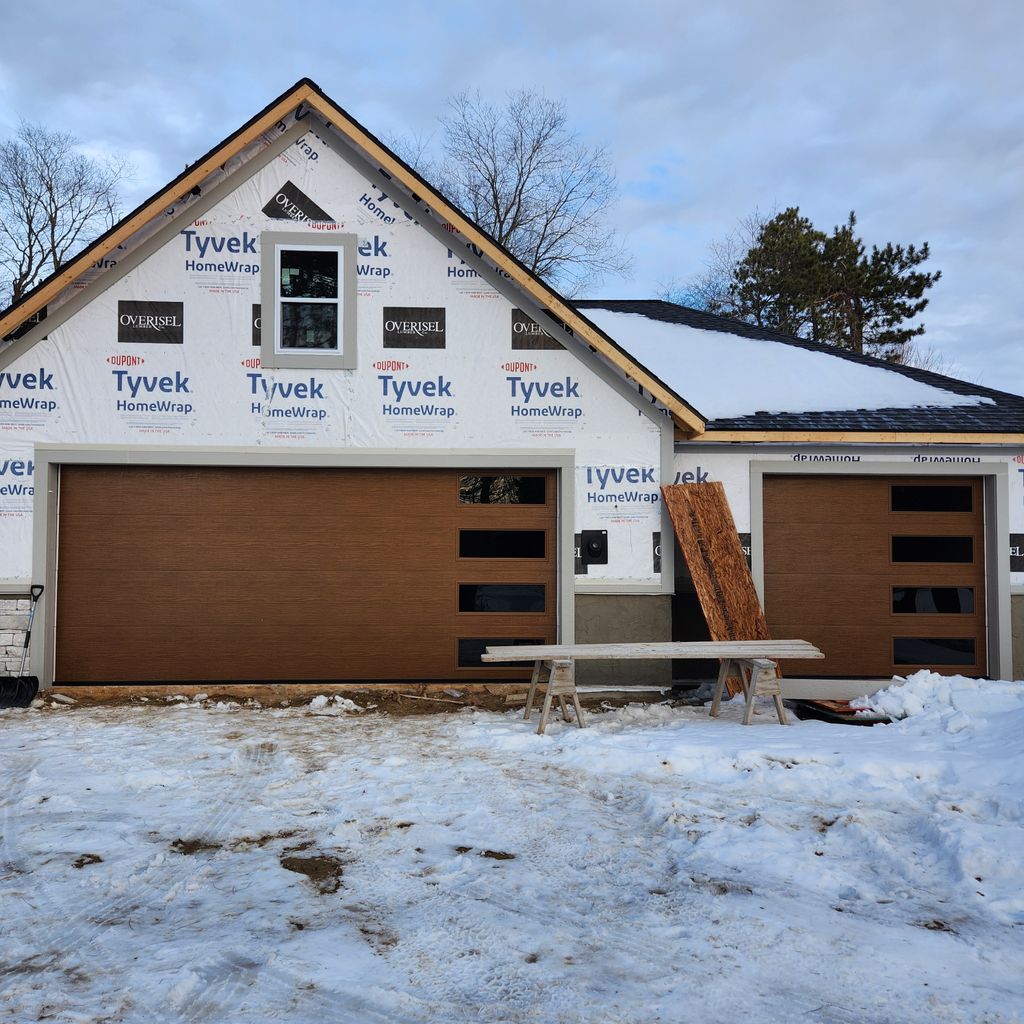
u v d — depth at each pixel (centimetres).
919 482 1038
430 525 991
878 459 1020
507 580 994
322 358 966
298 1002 322
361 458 969
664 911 403
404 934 377
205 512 970
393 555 987
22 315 909
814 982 340
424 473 991
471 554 993
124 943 369
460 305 979
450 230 977
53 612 945
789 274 3250
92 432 942
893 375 1216
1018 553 1020
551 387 984
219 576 970
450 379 977
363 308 973
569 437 984
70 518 958
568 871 450
